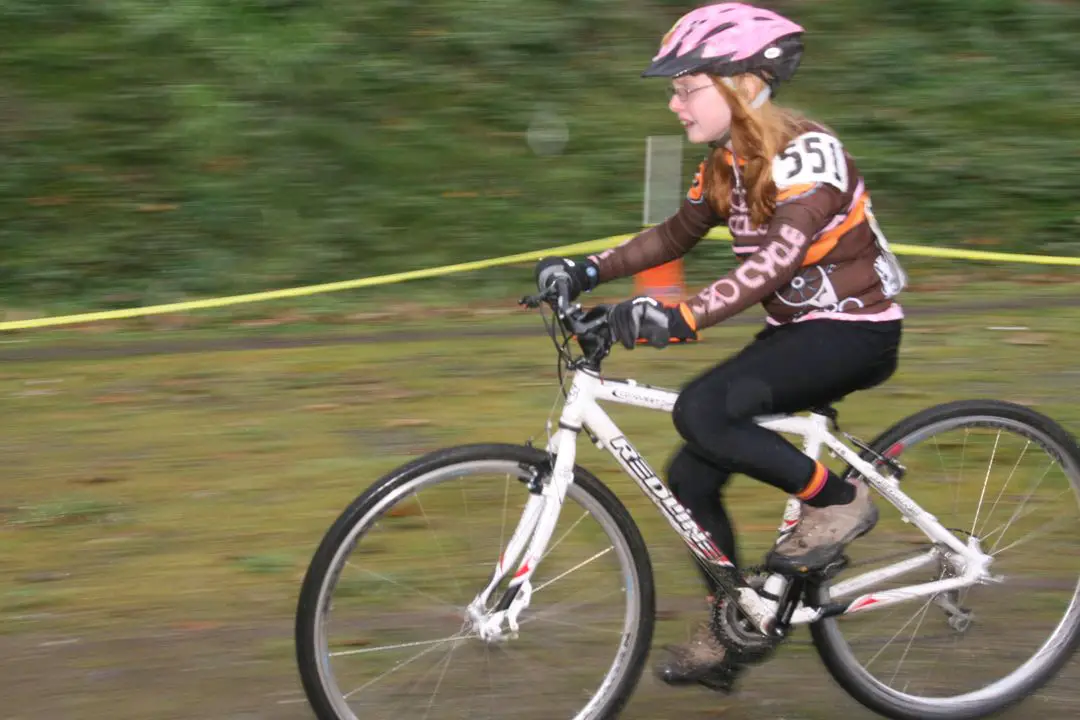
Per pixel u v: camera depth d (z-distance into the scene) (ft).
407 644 17.84
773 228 15.02
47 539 23.38
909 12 59.67
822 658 17.42
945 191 50.85
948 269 45.34
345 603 20.24
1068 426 29.27
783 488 16.22
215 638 19.75
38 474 26.55
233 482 26.07
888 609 19.39
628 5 58.08
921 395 31.19
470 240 46.83
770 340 16.01
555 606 19.16
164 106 50.80
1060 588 20.56
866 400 30.76
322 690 15.43
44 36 53.11
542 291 16.03
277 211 47.39
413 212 47.88
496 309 41.73
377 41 54.90
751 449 15.72
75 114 50.16
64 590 21.36
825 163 15.11
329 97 52.21
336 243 46.32
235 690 18.29
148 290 43.47
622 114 53.31
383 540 22.11
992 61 57.62
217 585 21.57
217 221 46.62
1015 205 50.34
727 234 44.32
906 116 54.39
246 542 23.22
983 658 18.79
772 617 16.71
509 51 55.31
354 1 56.13
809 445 16.78
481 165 50.39
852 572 17.80
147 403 31.35
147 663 19.01
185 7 54.54
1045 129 54.19
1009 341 35.99
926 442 19.27
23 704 17.89
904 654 18.79
